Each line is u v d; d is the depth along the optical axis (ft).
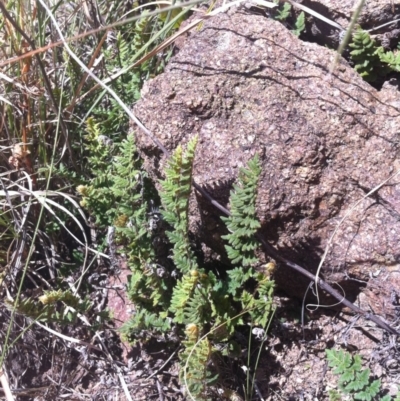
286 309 2.28
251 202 1.96
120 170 2.28
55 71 2.78
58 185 2.83
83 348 2.49
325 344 2.19
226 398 2.12
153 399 2.34
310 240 2.14
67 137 2.60
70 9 3.28
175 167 2.00
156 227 2.37
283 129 2.14
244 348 2.24
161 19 3.02
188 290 2.01
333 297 2.20
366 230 2.10
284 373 2.19
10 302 2.15
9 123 2.73
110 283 2.65
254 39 2.28
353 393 1.93
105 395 2.41
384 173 2.12
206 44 2.31
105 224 2.48
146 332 2.28
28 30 2.71
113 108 2.86
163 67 2.88
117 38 2.89
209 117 2.21
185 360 2.00
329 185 2.12
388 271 2.07
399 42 2.52
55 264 2.81
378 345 2.09
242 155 2.13
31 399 2.50
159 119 2.24
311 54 2.27
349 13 2.49
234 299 2.10
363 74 2.42
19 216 2.74
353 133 2.15
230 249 2.03
